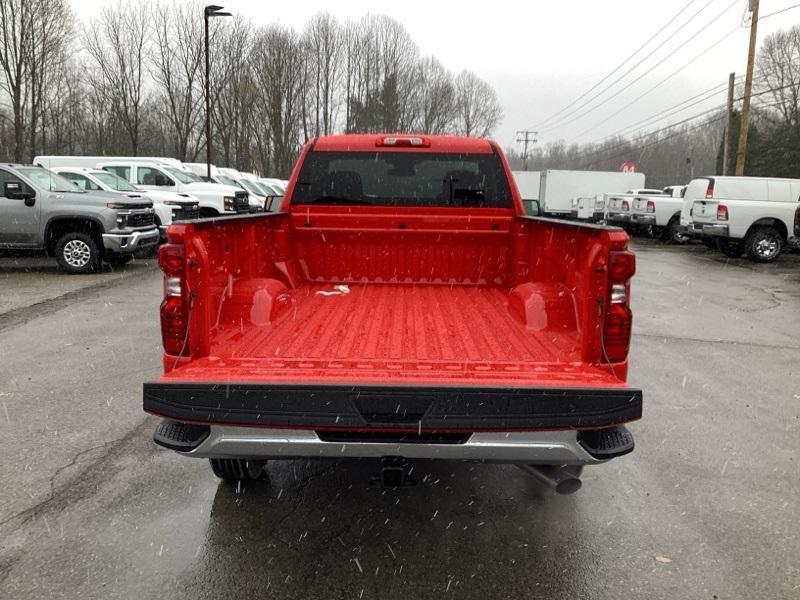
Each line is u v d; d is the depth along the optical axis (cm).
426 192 519
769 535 342
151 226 1383
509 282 525
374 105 6656
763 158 5519
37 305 962
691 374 658
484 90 8531
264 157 5691
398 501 378
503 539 337
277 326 385
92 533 335
